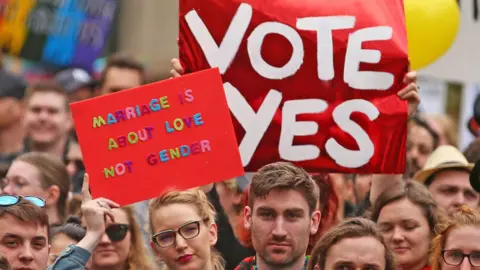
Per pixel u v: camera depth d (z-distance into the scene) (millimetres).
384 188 9828
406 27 10008
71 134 12539
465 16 12562
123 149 8664
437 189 10875
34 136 12445
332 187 10023
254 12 9102
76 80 14117
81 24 15445
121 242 9891
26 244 8641
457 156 10945
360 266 8273
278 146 9094
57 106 12461
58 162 10844
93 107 8672
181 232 8938
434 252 9172
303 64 9078
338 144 9055
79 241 9125
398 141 9023
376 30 9062
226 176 8672
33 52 15281
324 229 9867
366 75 9055
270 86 9094
